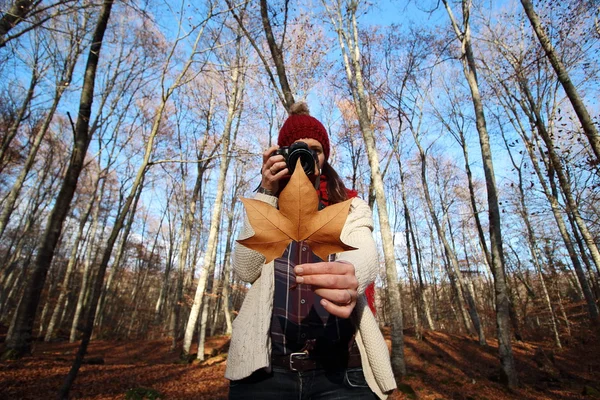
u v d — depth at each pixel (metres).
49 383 6.60
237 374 0.95
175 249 29.12
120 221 4.36
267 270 1.10
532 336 17.66
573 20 8.09
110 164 17.53
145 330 26.64
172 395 7.00
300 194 0.60
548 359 12.20
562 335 15.43
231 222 18.88
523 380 9.77
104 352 14.54
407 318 28.19
